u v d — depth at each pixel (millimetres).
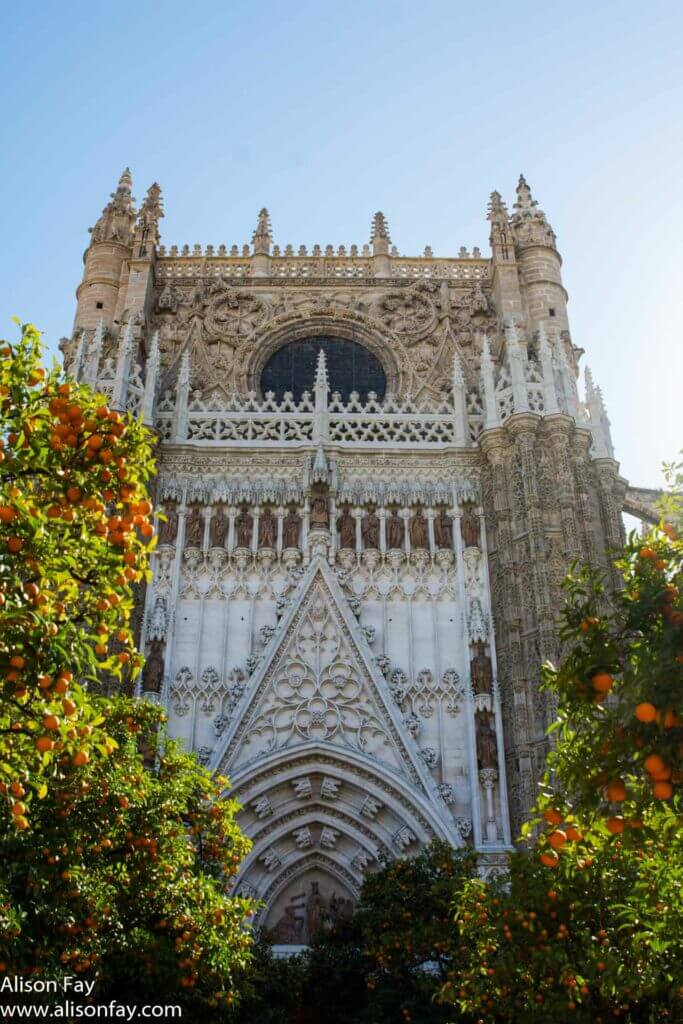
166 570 32688
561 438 32938
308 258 42062
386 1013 22844
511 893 17250
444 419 36188
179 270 41719
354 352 40125
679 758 10008
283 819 29922
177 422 35281
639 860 14469
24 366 12633
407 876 24078
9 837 13656
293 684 30812
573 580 12578
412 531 33938
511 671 29984
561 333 38750
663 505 12906
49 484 12383
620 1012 16031
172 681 31031
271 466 34844
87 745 11422
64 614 11633
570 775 11023
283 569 33312
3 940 12898
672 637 10383
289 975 24562
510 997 17062
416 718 30547
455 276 41719
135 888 16812
